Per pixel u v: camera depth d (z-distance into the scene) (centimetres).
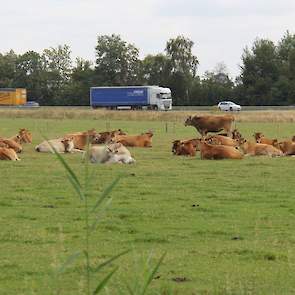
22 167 2722
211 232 1542
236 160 3022
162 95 11519
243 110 10619
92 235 1499
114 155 2878
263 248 1388
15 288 1112
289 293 1102
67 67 17225
